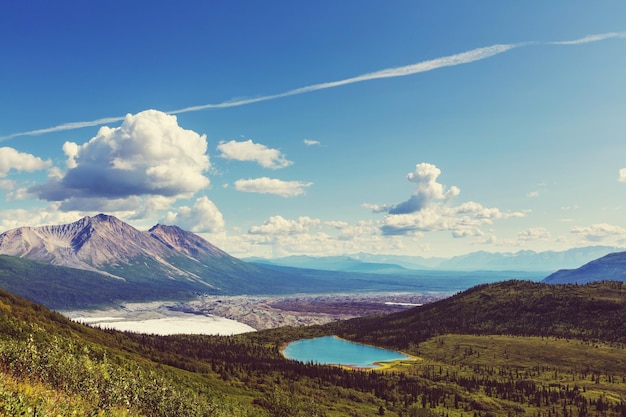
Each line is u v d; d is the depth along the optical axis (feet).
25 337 345.31
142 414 201.67
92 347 409.08
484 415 609.83
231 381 595.06
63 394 157.99
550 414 615.57
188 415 237.04
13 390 130.00
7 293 605.73
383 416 562.66
